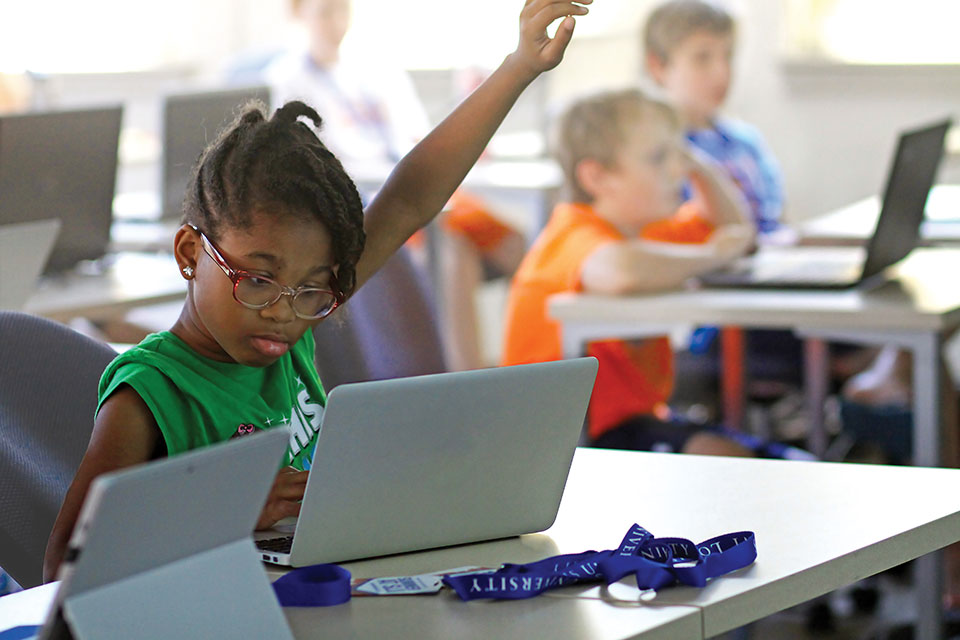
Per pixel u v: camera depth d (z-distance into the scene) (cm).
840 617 520
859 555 203
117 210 755
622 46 1015
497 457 206
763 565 196
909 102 941
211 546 159
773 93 980
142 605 150
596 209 553
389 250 271
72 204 565
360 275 266
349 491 195
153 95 1084
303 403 252
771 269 551
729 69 727
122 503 139
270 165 208
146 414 223
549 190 838
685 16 713
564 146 553
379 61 1028
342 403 186
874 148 957
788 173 985
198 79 1109
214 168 212
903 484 242
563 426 212
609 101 549
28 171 546
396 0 1080
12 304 443
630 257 509
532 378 204
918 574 435
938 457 463
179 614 153
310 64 933
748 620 185
